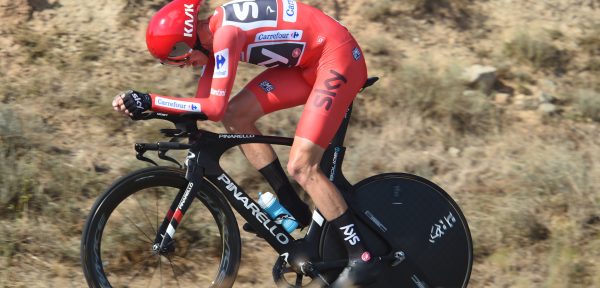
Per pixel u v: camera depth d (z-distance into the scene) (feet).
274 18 19.26
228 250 20.58
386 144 29.86
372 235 20.98
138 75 30.71
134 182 19.24
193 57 19.30
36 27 31.99
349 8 35.99
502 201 27.12
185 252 23.11
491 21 37.14
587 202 27.02
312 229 20.68
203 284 22.09
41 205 24.00
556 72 34.96
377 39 34.17
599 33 37.04
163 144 19.26
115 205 19.15
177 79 30.83
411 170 28.73
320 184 19.67
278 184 20.80
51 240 22.84
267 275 22.89
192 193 19.53
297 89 20.42
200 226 23.58
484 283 23.49
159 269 22.54
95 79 30.14
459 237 21.68
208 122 29.40
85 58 31.01
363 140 29.89
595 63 35.47
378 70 32.94
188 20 18.76
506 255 24.63
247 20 18.99
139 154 19.24
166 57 19.04
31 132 26.86
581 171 28.19
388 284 21.01
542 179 27.89
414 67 32.63
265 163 20.67
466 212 26.58
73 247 22.50
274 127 29.66
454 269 21.59
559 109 32.76
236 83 31.58
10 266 21.59
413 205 21.42
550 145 30.63
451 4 37.22
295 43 19.48
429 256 21.36
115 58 31.32
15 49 30.73
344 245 20.59
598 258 24.48
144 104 18.19
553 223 26.32
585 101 32.65
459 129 30.99
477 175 28.55
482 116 31.50
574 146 30.81
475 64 34.42
